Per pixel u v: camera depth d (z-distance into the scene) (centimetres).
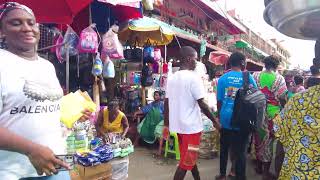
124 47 705
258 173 541
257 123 423
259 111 425
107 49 510
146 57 697
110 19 575
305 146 157
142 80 725
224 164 484
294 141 162
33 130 179
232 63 446
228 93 440
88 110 330
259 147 496
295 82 618
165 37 689
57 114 197
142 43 702
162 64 760
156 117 682
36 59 196
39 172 161
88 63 541
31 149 154
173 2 1150
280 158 207
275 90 478
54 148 192
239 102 422
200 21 1419
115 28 520
